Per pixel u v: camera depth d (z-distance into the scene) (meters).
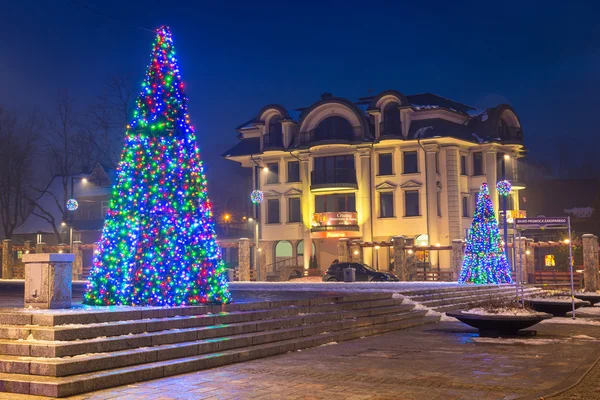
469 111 57.06
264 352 13.70
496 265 35.12
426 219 49.94
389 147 51.47
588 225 65.88
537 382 10.81
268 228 55.91
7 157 63.50
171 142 16.38
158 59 16.75
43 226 71.56
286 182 55.47
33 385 9.71
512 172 54.25
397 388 10.34
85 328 11.51
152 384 10.66
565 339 16.67
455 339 16.94
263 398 9.62
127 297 15.39
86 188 67.50
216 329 13.71
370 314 19.86
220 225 67.38
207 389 10.27
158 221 15.86
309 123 54.00
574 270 45.81
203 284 15.72
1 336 11.49
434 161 50.03
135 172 16.22
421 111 51.03
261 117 56.41
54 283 13.73
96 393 9.95
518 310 17.34
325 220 52.03
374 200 51.84
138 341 11.95
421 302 24.03
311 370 12.02
